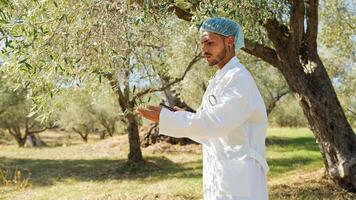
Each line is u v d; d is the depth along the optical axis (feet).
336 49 44.98
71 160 64.13
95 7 12.00
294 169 45.85
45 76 13.62
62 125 119.24
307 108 29.78
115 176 48.91
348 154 29.07
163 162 56.44
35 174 51.70
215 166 8.97
